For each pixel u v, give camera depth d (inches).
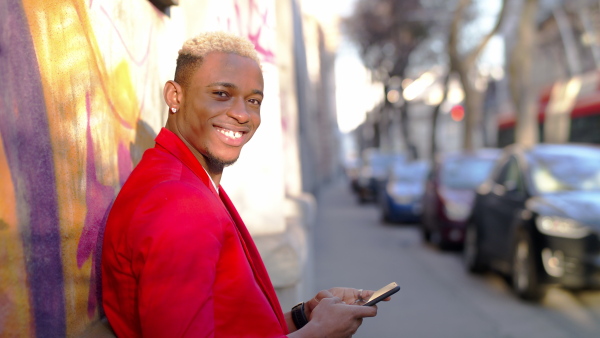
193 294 52.8
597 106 732.7
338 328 64.8
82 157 68.5
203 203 57.1
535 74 1337.4
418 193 611.8
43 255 58.1
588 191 275.4
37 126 57.8
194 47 65.9
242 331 58.2
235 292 58.3
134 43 92.2
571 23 1105.4
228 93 65.3
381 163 983.0
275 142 150.4
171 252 53.2
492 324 234.5
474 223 340.5
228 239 58.8
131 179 61.2
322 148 1700.3
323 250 445.7
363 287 308.5
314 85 1293.1
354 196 1203.9
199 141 65.7
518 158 313.4
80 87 68.9
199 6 135.4
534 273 257.1
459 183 452.8
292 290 137.5
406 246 461.1
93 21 74.3
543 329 226.7
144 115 96.3
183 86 66.4
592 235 241.3
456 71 864.3
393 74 1498.5
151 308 52.3
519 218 273.4
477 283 316.5
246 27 152.6
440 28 1320.1
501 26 794.8
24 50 56.0
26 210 55.1
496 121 1146.7
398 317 247.1
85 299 67.9
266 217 146.6
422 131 2447.1
